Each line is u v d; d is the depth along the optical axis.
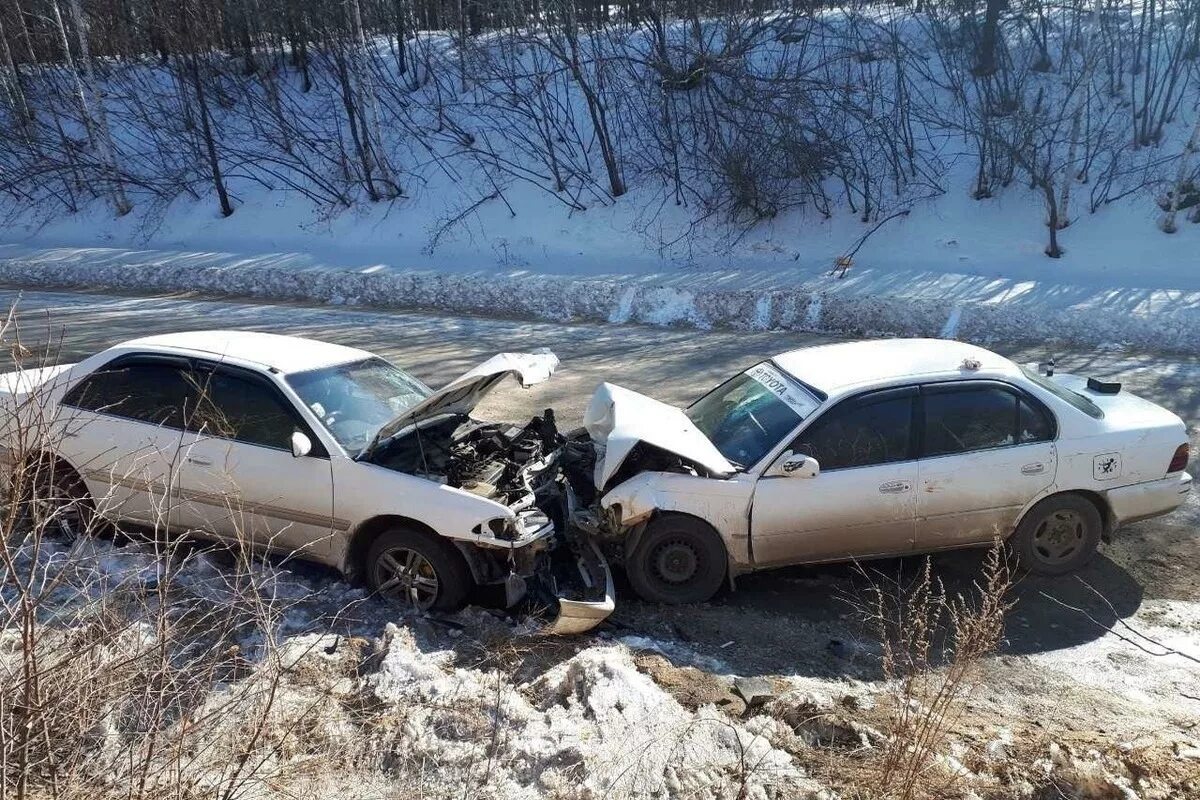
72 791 2.72
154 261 18.55
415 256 19.78
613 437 4.99
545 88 21.39
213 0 24.77
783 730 3.60
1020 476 5.19
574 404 9.02
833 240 18.27
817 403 5.18
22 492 3.00
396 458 5.04
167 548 3.45
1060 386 5.69
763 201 18.61
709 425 5.69
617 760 3.32
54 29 25.39
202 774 2.91
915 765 3.14
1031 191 18.22
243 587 4.18
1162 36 20.30
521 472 5.16
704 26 20.53
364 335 12.84
